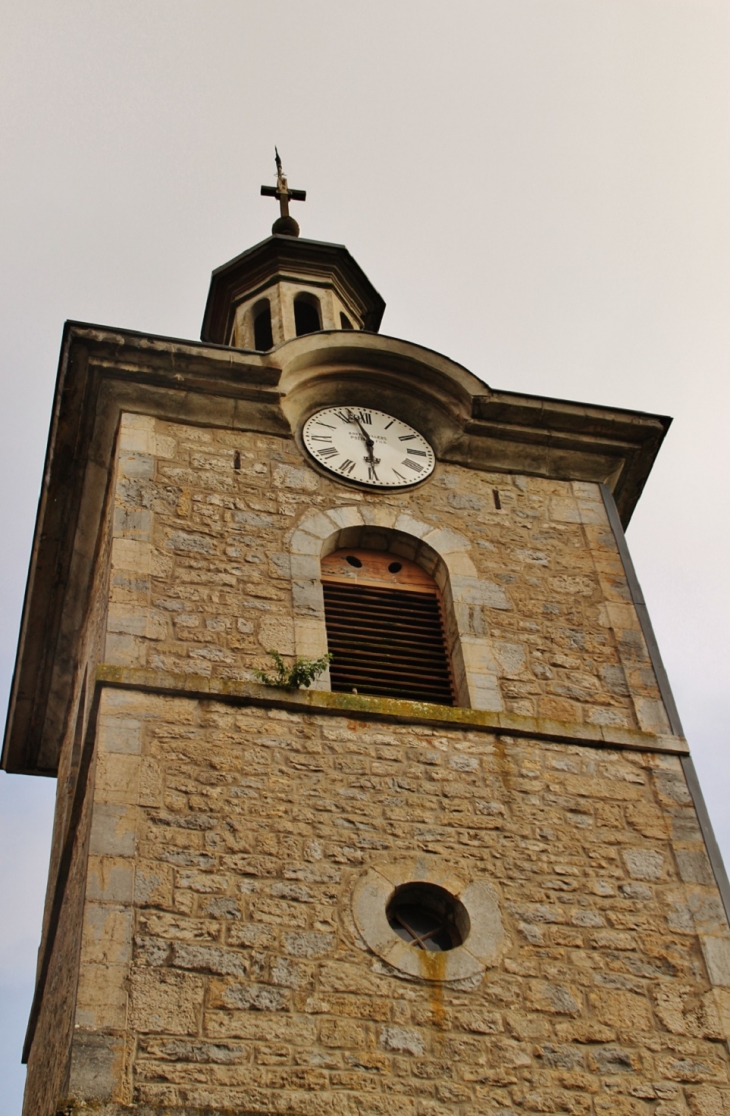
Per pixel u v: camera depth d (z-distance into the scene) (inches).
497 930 435.5
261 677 488.1
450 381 627.8
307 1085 384.5
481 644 534.6
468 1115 388.8
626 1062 411.5
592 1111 398.0
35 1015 540.1
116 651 488.4
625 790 487.2
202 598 516.4
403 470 600.4
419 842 452.4
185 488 560.1
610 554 587.8
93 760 457.1
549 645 541.0
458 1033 406.9
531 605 556.1
